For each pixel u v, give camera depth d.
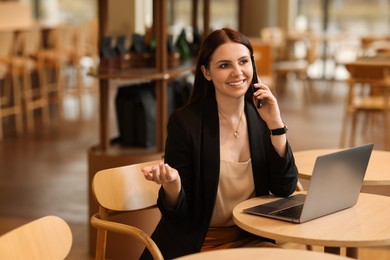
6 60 8.62
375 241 2.49
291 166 3.04
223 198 3.06
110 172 3.10
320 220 2.71
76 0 15.27
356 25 14.09
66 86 11.02
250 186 3.09
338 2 14.11
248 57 3.03
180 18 14.84
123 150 4.73
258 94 3.00
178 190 2.90
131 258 4.54
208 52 3.03
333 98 11.88
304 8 14.30
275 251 2.29
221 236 3.09
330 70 14.14
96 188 3.05
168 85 5.35
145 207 3.17
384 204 2.92
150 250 2.86
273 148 3.04
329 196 2.73
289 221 2.68
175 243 3.04
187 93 5.53
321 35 12.71
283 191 3.04
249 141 3.10
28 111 9.17
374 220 2.71
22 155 7.70
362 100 7.20
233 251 2.29
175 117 3.08
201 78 3.13
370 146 2.83
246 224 2.66
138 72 4.68
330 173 2.68
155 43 5.00
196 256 2.25
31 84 10.40
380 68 6.69
